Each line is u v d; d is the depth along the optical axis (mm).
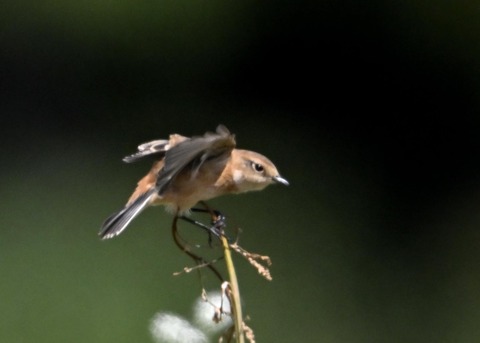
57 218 14602
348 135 18203
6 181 15945
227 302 4949
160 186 5691
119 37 18656
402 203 16203
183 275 12648
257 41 19203
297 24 19188
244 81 18906
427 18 18672
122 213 6090
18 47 18234
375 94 18609
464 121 18203
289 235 14523
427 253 14391
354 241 14609
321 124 18391
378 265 13883
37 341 11672
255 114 18625
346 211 15602
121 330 11625
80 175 16062
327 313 12344
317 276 13320
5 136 17312
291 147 17672
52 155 16812
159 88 18641
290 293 12680
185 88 18734
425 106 18391
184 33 18922
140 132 17578
